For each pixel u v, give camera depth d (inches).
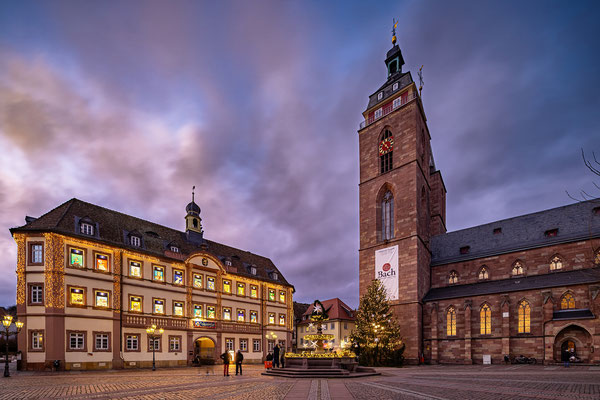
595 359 1467.8
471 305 1902.1
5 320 1084.5
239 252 2529.5
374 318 1905.8
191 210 2219.5
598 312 1485.0
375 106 2571.4
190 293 1930.4
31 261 1412.4
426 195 2465.6
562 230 1886.1
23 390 746.2
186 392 697.0
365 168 2536.9
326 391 701.9
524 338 1702.8
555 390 664.4
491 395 615.2
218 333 2039.9
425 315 2078.0
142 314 1692.9
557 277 1743.4
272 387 776.9
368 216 2436.0
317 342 1203.9
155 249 1847.9
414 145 2251.5
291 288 2635.3
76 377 1079.6
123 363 1572.3
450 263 2235.5
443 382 864.3
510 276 1969.7
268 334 2361.0
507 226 2160.4
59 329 1381.6
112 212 1838.1
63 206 1630.2
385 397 612.4
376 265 2300.7
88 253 1535.4
